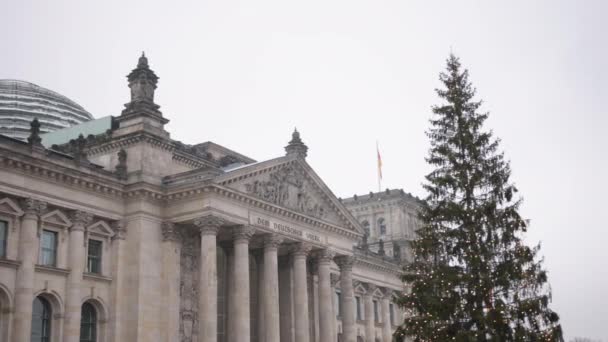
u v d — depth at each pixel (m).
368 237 152.12
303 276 91.69
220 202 80.62
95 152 86.62
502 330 68.00
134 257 79.00
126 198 81.31
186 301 82.25
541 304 69.19
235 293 81.50
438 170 78.38
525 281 70.50
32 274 70.06
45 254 73.50
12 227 70.19
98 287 77.25
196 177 80.75
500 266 71.62
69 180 75.25
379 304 129.25
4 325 68.06
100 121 100.50
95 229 78.00
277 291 86.56
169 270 80.50
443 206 75.75
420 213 78.00
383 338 126.94
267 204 86.44
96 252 78.69
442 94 81.94
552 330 67.88
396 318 133.50
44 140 102.81
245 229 83.00
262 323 91.62
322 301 95.56
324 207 98.81
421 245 75.06
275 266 87.06
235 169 82.69
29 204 71.00
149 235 80.19
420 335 70.88
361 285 124.44
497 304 69.12
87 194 77.38
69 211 75.69
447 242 74.31
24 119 113.62
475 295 70.69
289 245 93.31
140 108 84.25
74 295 73.69
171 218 81.62
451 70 82.25
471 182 75.69
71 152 84.75
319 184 97.06
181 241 83.12
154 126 84.81
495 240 72.94
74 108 125.44
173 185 81.44
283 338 95.38
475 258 71.50
